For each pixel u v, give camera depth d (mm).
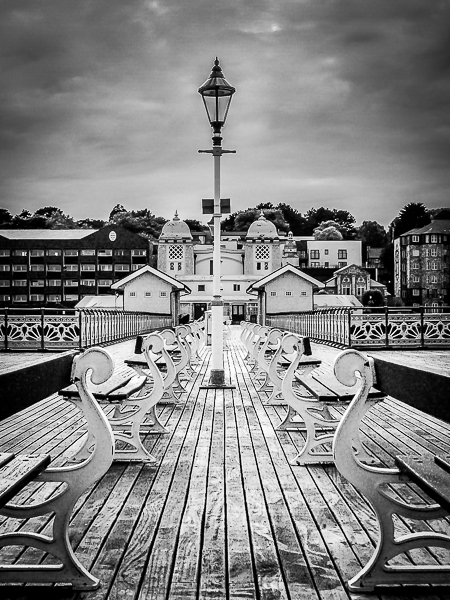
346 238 176125
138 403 5383
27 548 3363
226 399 9344
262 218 79438
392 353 18375
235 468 5145
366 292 89500
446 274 100625
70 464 5082
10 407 2684
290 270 50531
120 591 2844
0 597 2809
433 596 2797
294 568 3094
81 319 20234
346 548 3357
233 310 75375
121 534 3574
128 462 5352
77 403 4938
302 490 4492
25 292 90000
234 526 3711
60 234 94375
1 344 20344
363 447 5668
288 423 6871
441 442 6230
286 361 8492
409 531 3637
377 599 2768
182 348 10031
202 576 2998
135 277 49781
